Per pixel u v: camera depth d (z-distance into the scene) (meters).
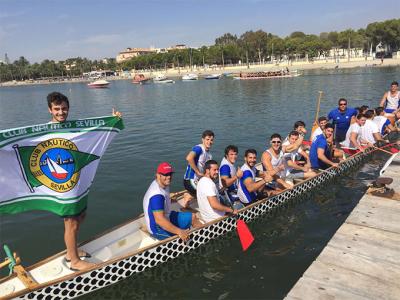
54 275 5.22
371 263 5.29
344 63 90.31
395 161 10.35
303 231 7.12
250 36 108.75
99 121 5.46
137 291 5.45
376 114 13.30
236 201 7.97
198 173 7.82
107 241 6.30
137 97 44.34
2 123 25.36
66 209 5.18
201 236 6.59
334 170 9.89
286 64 102.50
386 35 86.31
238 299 5.14
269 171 7.82
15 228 7.70
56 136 5.09
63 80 152.12
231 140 15.67
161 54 134.88
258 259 6.19
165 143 15.63
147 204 6.03
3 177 4.84
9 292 4.81
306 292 4.71
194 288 5.46
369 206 7.25
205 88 51.94
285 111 23.19
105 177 10.95
